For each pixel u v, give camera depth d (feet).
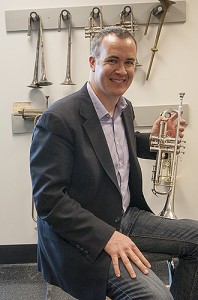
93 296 3.45
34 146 3.68
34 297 5.90
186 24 6.60
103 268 3.37
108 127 4.17
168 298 3.15
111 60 3.78
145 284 3.21
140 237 4.33
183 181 6.95
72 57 6.68
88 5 6.54
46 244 3.84
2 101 6.80
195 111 6.81
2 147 6.91
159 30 6.34
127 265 3.32
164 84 6.75
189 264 4.17
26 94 6.78
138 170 4.47
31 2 6.57
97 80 3.92
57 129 3.56
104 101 4.09
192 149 6.89
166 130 4.86
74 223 3.45
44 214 3.52
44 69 6.52
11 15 6.55
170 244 4.20
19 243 7.12
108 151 3.83
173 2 6.08
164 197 6.98
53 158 3.56
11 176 6.98
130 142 4.45
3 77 6.74
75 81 6.74
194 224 4.32
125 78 3.92
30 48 6.66
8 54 6.68
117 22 6.52
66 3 6.56
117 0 6.53
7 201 7.03
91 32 6.31
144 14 6.50
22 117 6.70
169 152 4.94
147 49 6.65
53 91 6.78
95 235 3.43
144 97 6.79
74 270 3.52
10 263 7.14
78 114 3.78
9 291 6.11
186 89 6.75
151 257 4.24
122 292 3.26
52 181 3.51
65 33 6.62
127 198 4.51
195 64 6.70
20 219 7.06
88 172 3.67
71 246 3.56
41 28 6.52
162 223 4.37
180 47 6.66
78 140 3.66
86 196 3.75
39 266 4.15
